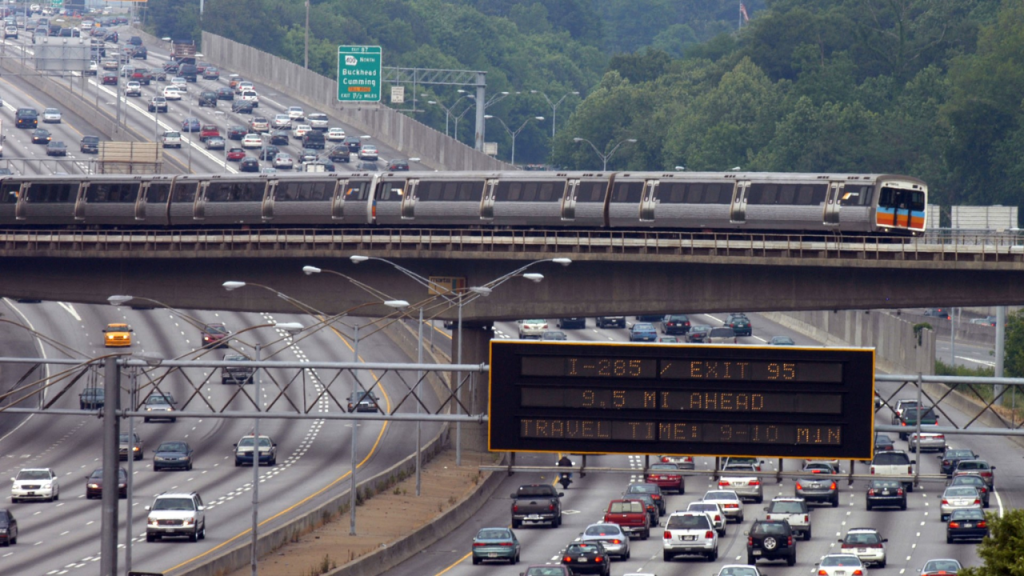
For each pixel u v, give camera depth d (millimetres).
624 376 171125
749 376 169250
